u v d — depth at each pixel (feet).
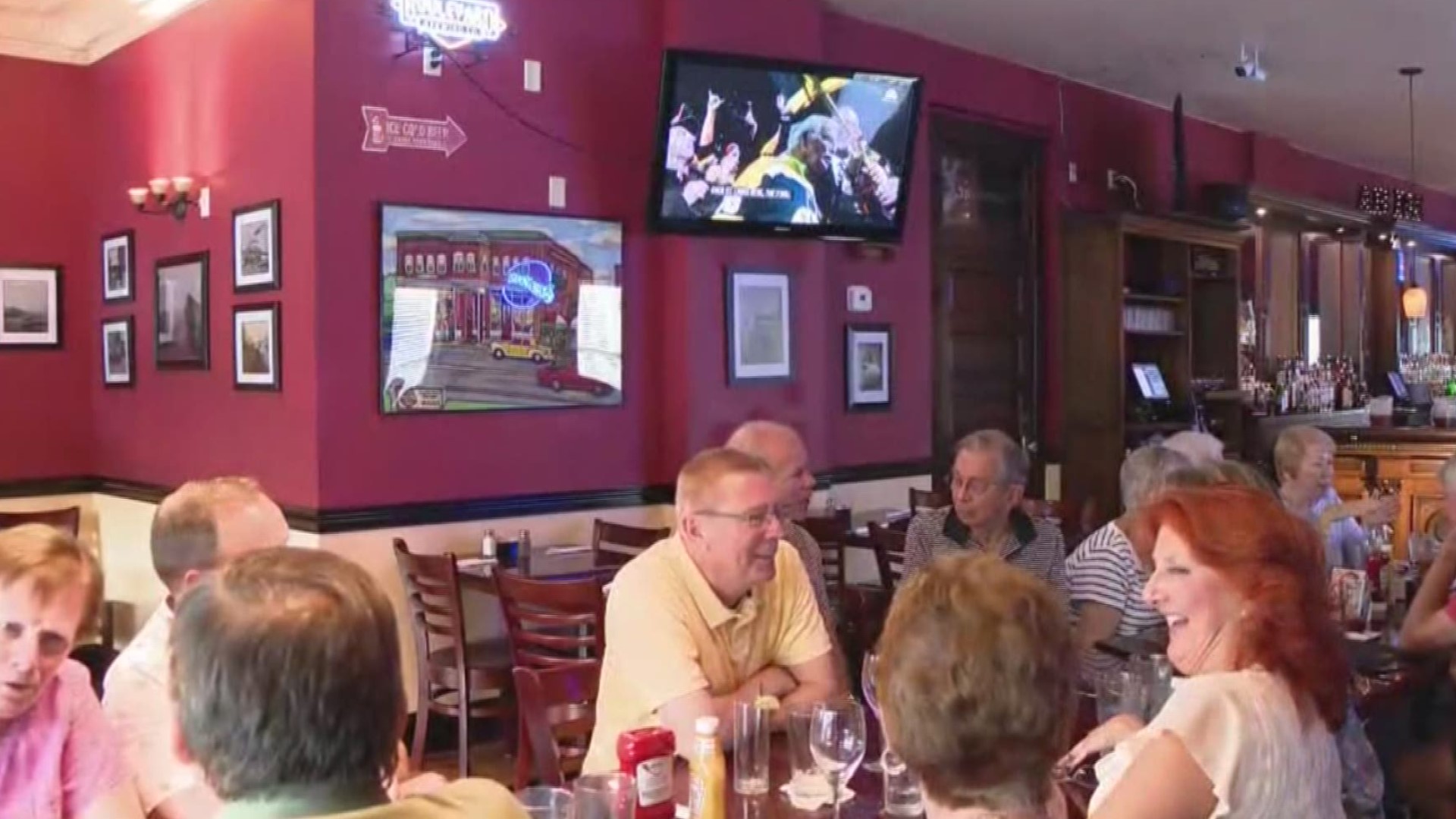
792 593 8.57
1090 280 23.77
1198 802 4.96
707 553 7.98
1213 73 24.11
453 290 16.34
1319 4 19.45
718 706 7.57
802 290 19.39
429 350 16.16
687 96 16.83
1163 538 5.65
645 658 7.70
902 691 4.17
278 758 3.89
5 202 20.52
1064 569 11.18
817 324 19.61
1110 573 10.14
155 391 19.40
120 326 20.38
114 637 20.57
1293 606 5.34
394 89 15.81
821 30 19.60
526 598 13.24
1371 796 7.47
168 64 18.74
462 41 16.29
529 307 17.01
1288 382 30.73
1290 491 13.06
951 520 11.66
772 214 17.95
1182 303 25.62
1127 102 26.17
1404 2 19.25
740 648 8.21
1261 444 27.76
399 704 4.20
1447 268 41.37
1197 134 28.50
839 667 8.98
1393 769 9.61
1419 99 26.40
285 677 3.89
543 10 17.02
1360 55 22.76
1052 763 4.11
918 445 22.04
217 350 17.60
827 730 6.42
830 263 20.57
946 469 22.77
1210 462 10.05
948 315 22.82
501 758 16.06
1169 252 25.70
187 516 7.22
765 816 6.51
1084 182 25.09
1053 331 24.38
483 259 16.57
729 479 7.92
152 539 7.34
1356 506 13.32
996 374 23.67
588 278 17.57
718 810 6.28
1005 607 4.13
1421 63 23.29
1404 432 21.93
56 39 20.70
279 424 16.11
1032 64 23.53
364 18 15.58
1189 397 25.59
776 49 18.81
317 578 4.14
